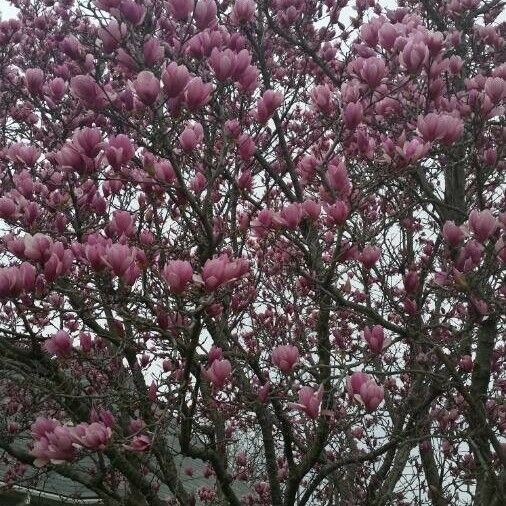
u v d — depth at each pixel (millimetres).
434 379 4586
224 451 5016
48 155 4180
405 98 4535
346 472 5719
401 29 4238
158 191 3875
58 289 3223
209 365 3447
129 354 4332
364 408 3082
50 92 4680
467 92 5023
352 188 3764
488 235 3465
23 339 4582
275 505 4938
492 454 4586
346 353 4578
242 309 4410
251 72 3422
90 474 4766
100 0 3088
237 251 4949
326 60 5836
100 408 3848
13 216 3711
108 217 4535
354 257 3764
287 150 5102
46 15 6738
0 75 6316
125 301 3291
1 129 6328
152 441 3051
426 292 4105
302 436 5785
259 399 3770
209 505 5820
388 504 5359
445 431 4895
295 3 5273
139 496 5105
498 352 5512
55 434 2811
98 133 3129
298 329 5594
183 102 3186
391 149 3611
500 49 5703
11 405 5562
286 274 5867
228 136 3668
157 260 4410
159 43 3338
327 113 3898
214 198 4879
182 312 3137
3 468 7477
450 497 5211
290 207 3443
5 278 3029
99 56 3721
